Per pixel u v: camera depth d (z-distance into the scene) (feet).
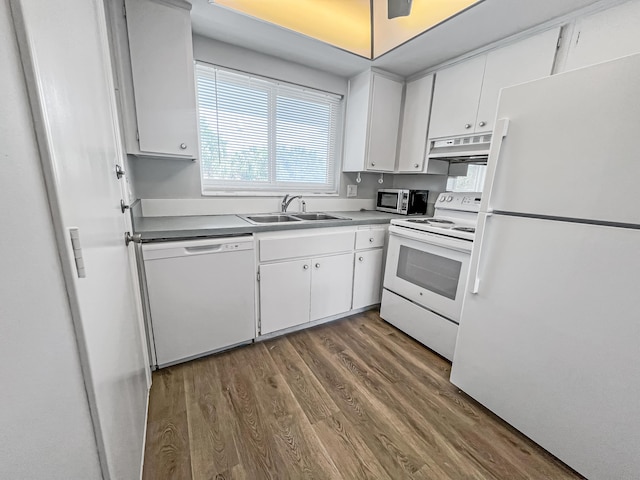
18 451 1.16
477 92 6.56
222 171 7.33
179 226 5.19
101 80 2.97
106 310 2.20
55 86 1.50
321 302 7.06
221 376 5.22
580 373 3.44
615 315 3.12
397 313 7.13
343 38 6.23
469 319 4.69
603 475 3.33
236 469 3.54
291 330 6.97
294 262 6.36
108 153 3.02
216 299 5.48
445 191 8.51
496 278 4.25
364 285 7.79
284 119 7.97
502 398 4.31
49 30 1.47
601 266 3.18
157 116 5.18
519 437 4.14
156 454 3.68
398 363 5.82
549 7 4.91
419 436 4.12
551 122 3.48
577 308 3.41
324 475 3.52
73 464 1.49
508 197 4.02
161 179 6.34
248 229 5.55
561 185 3.45
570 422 3.57
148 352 4.96
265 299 6.15
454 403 4.77
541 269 3.71
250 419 4.29
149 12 4.80
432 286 6.20
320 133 8.71
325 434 4.09
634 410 3.05
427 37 5.98
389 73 7.99
